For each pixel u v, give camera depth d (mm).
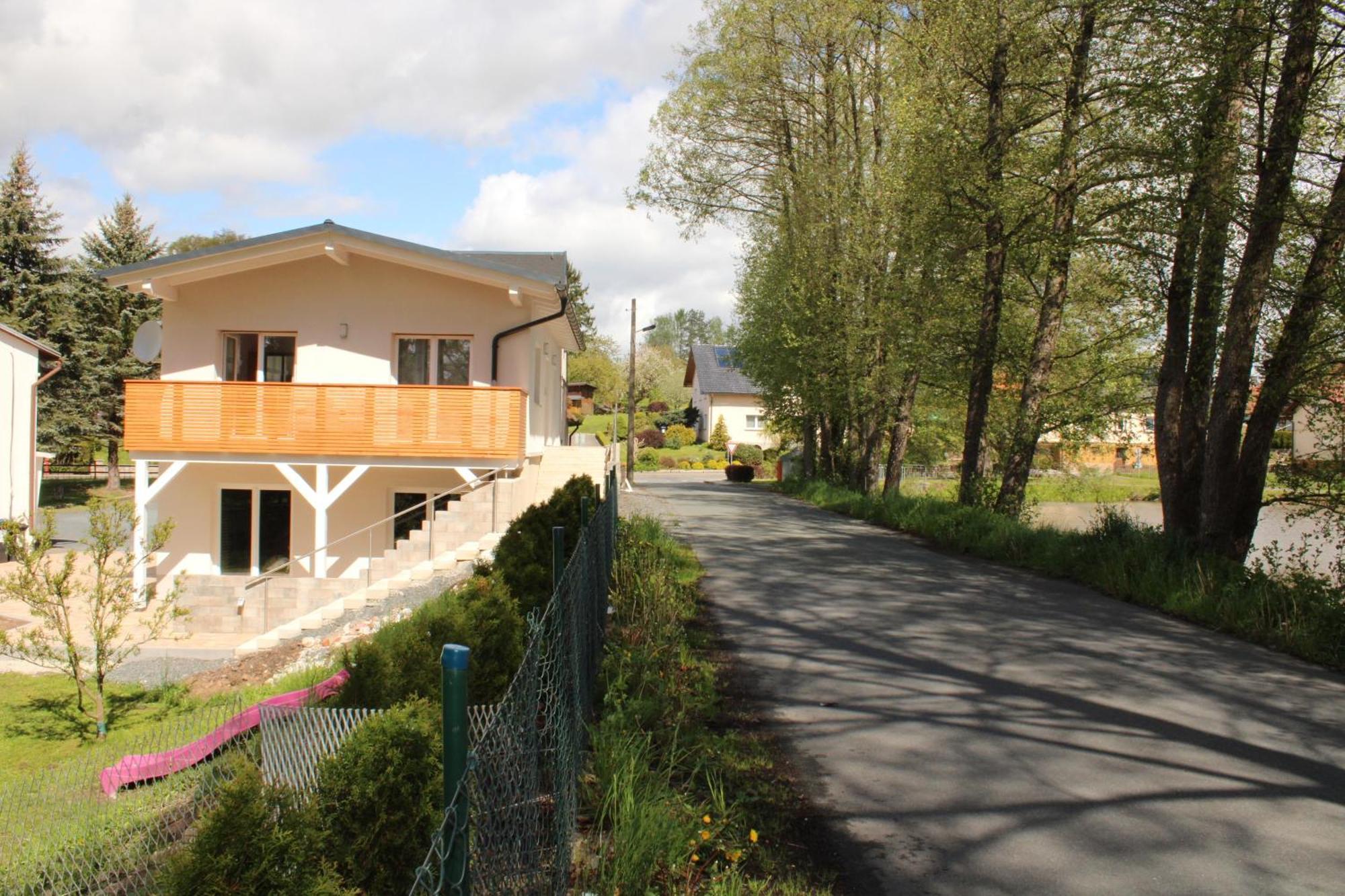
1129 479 39562
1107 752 5867
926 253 20078
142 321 39438
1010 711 6719
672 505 26000
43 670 12922
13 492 25609
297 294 18969
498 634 5699
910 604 10789
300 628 14039
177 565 18891
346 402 17625
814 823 4750
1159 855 4402
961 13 16812
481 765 2670
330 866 3307
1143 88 12352
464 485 17469
